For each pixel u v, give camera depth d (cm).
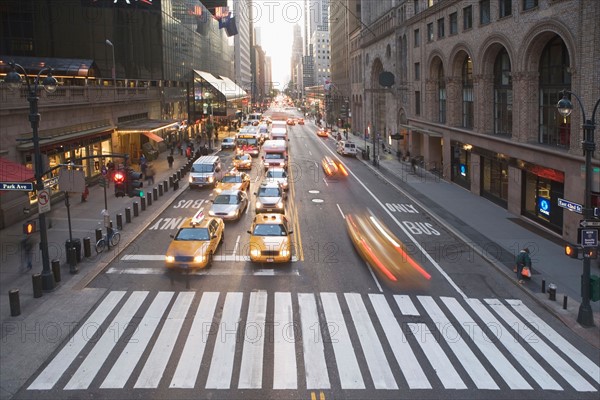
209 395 1159
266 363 1297
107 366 1280
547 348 1409
